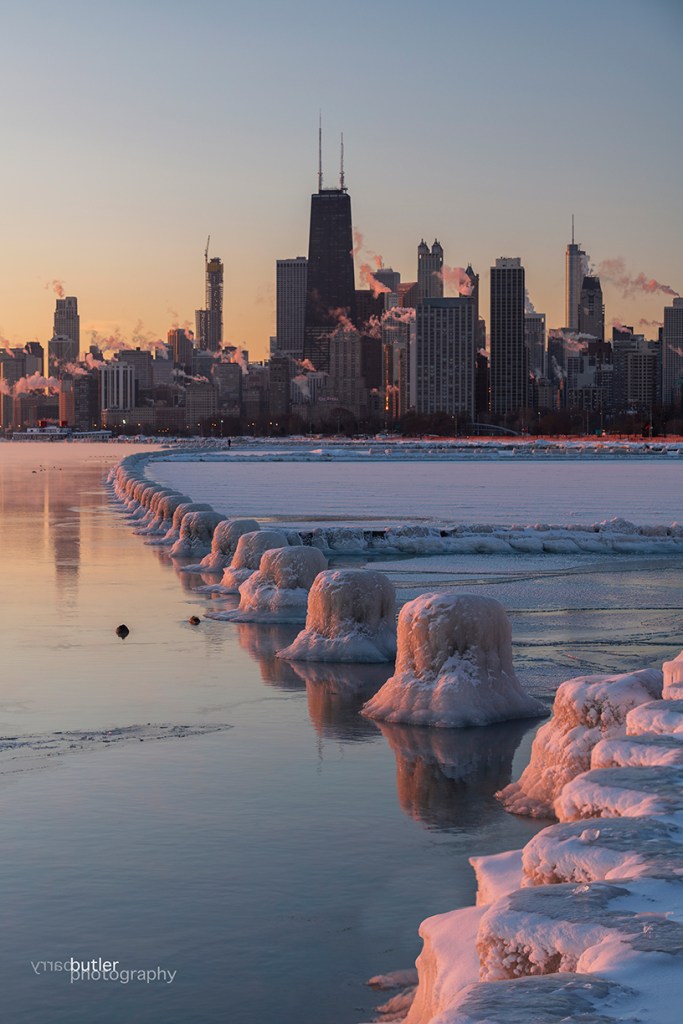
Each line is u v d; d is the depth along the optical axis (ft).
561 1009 12.07
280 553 74.23
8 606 78.38
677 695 30.42
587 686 35.73
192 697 51.16
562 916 14.56
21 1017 22.35
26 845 32.01
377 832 33.30
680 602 79.97
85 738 44.11
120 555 111.04
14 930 26.40
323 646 59.88
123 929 26.40
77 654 61.26
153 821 34.17
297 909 27.55
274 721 46.96
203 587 87.04
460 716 46.47
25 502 193.67
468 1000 12.57
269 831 33.27
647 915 14.33
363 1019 22.21
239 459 453.58
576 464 421.18
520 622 71.56
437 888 28.96
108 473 319.68
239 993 23.35
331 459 472.03
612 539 115.44
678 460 479.00
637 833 17.46
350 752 42.24
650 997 12.26
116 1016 22.27
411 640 48.70
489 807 35.70
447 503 190.80
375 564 103.96
